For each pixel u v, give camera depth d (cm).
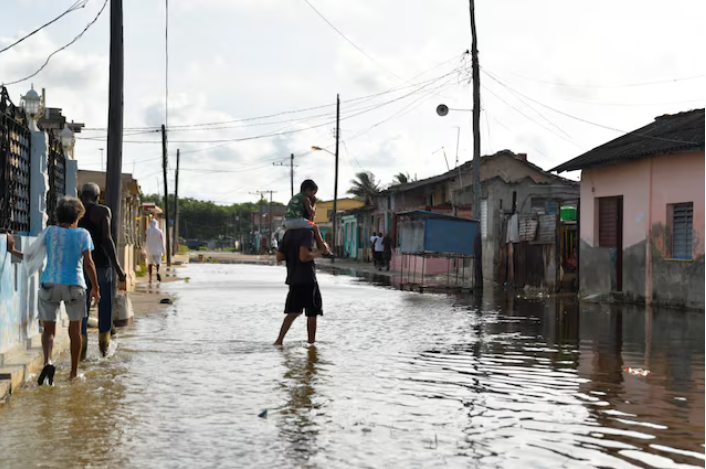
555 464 448
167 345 920
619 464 450
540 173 3681
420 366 790
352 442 489
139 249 2992
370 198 4994
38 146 898
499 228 2594
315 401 611
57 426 526
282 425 531
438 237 2228
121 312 1123
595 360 857
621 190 1847
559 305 1684
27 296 830
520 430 527
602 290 1891
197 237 15888
